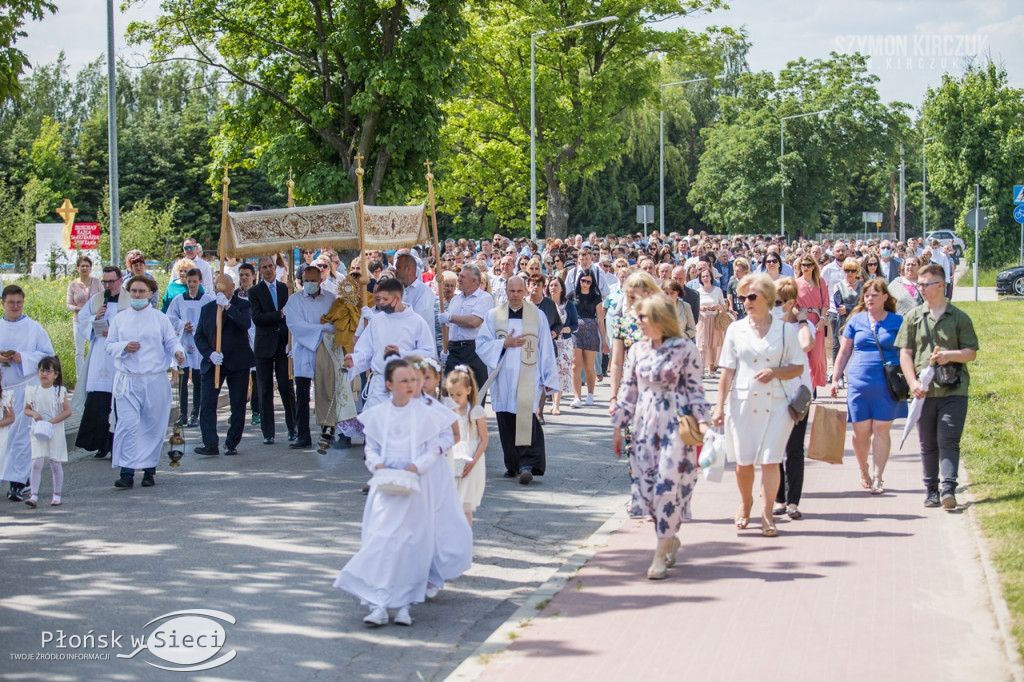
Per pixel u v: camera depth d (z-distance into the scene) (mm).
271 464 11117
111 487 10016
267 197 60406
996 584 6262
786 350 7695
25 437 9195
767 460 7641
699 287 18109
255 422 13977
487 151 39562
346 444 12234
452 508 6668
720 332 17484
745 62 79875
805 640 5516
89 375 11312
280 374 12375
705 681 5012
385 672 5422
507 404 10227
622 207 65125
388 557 6133
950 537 7434
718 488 9516
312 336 11773
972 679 4926
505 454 10391
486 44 36188
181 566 7258
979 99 45125
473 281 10688
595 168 39719
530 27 36250
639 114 58188
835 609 5992
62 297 20922
